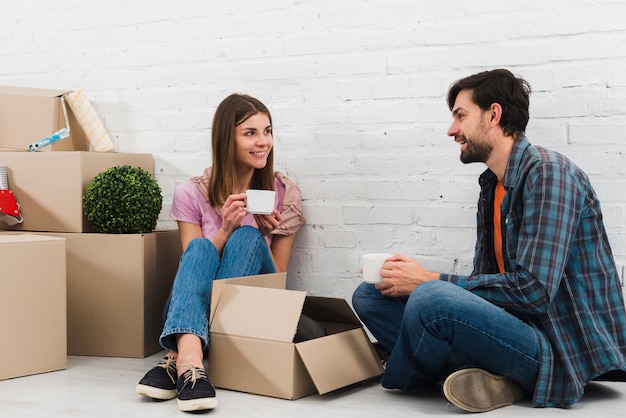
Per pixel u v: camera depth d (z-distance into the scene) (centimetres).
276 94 269
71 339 246
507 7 235
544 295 177
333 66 260
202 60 279
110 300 242
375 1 253
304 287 268
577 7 227
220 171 242
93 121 277
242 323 201
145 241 241
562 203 179
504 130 194
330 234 263
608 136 225
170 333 194
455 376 177
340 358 199
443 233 248
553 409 183
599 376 191
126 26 290
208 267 211
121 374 220
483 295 184
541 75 232
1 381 211
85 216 249
